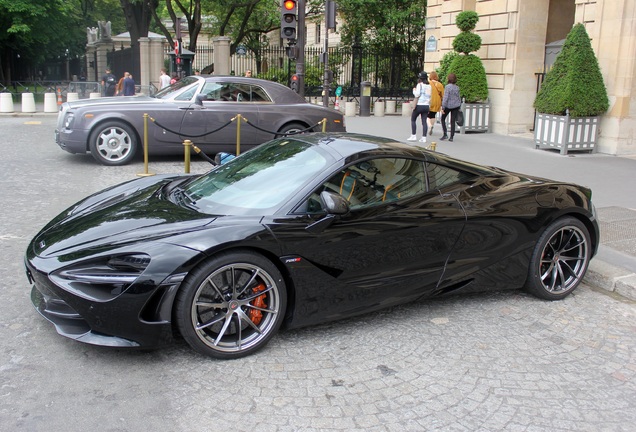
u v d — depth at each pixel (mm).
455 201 4449
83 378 3475
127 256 3535
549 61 15492
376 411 3232
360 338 4137
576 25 12062
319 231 3904
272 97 11320
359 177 4215
